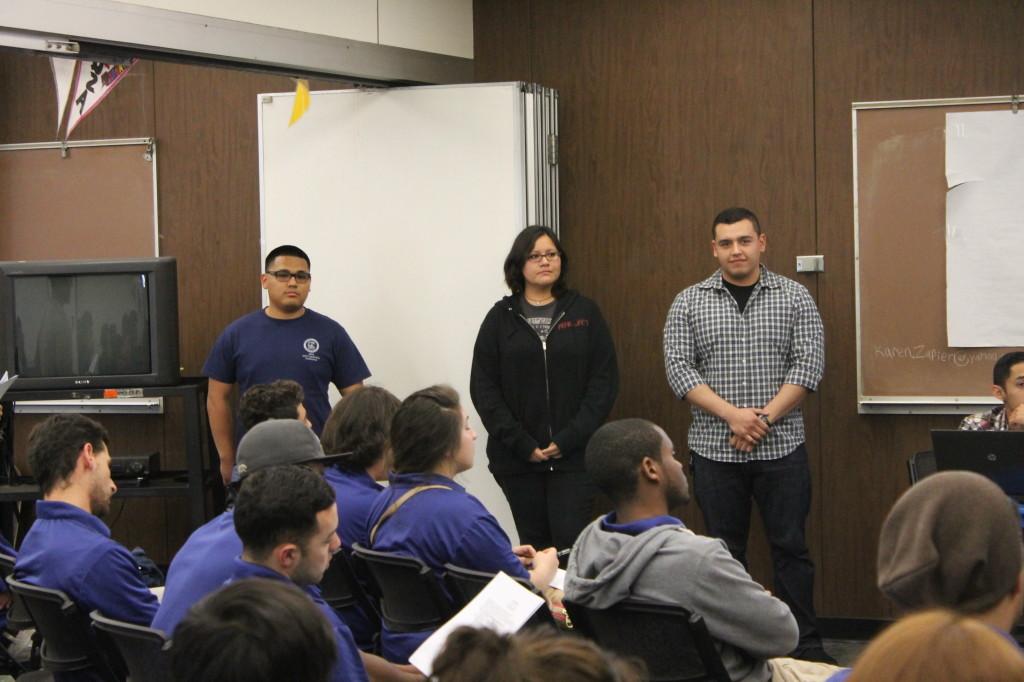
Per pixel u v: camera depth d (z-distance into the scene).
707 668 2.44
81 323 5.09
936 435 3.54
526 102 5.03
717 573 2.46
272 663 1.45
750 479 4.58
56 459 3.07
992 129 4.72
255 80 5.56
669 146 5.11
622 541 2.54
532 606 2.51
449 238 5.10
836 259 4.91
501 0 5.32
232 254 5.62
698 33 5.05
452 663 1.33
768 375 4.53
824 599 4.99
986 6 4.73
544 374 4.67
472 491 5.13
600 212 5.23
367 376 5.11
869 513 4.92
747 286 4.61
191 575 2.49
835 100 4.89
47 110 5.73
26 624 3.68
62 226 5.75
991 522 1.66
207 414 5.41
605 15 5.18
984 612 1.66
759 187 5.00
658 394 5.18
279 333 5.01
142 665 2.50
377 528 3.05
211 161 5.62
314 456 2.82
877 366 4.87
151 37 4.29
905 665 1.17
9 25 3.97
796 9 4.92
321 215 5.25
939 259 4.79
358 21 4.92
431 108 5.10
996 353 4.74
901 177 4.82
